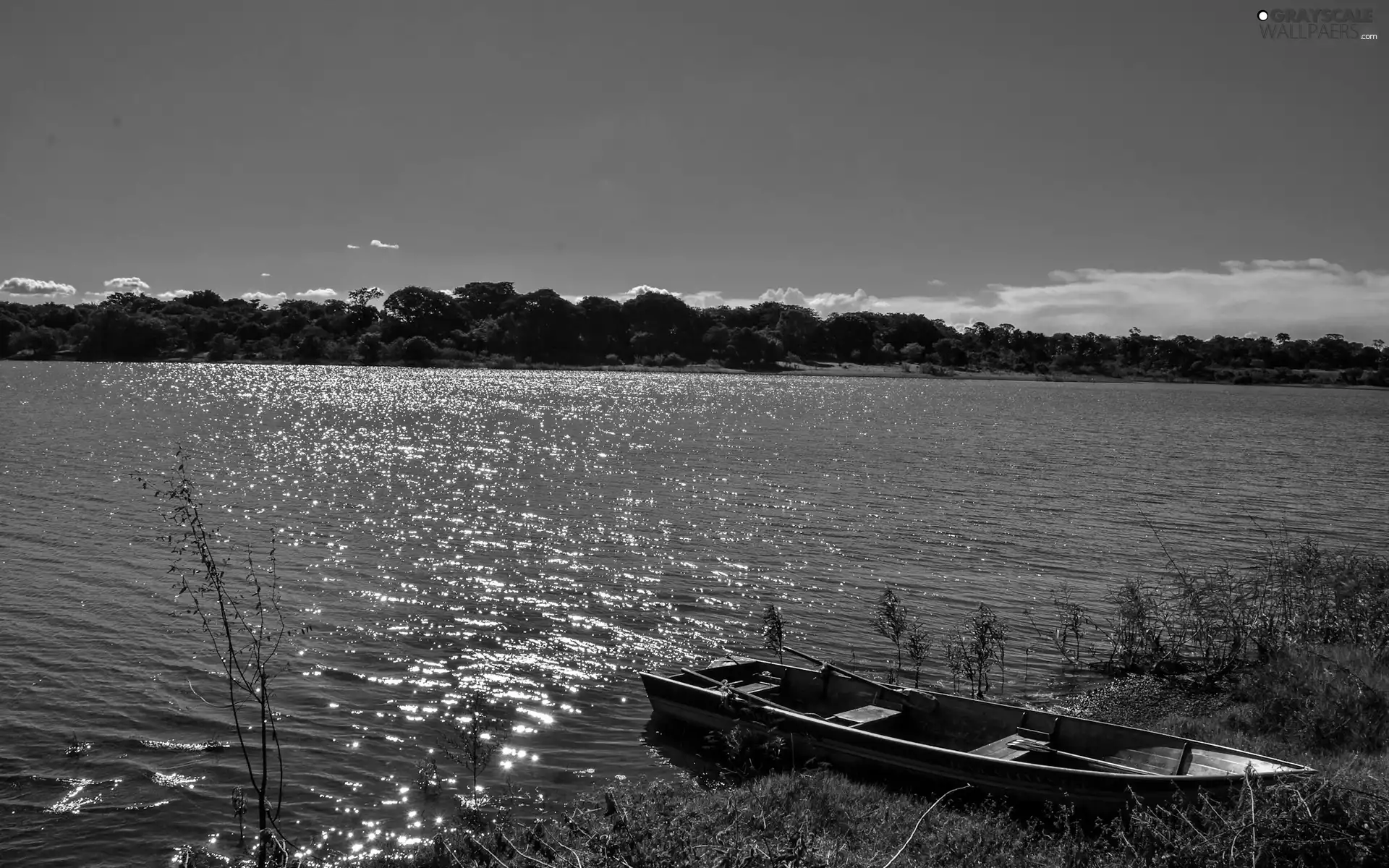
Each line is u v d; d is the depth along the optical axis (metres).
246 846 10.95
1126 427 82.81
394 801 12.01
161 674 16.17
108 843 10.95
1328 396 175.38
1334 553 26.97
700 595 22.53
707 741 13.63
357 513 31.73
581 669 17.17
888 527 31.30
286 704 15.16
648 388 132.88
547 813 11.62
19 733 13.73
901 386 165.88
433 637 18.70
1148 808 9.52
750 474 44.47
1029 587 23.89
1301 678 14.38
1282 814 8.46
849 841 9.71
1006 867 9.09
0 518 29.17
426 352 183.62
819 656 18.38
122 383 113.94
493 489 37.91
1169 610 20.78
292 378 135.75
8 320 180.50
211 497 34.00
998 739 12.77
